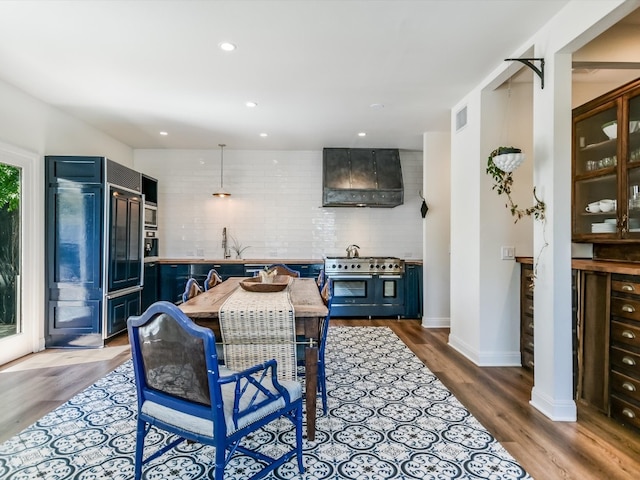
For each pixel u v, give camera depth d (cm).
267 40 262
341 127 473
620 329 230
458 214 389
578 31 217
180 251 592
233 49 275
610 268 235
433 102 388
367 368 332
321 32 252
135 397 268
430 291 501
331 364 343
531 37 261
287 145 565
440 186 502
